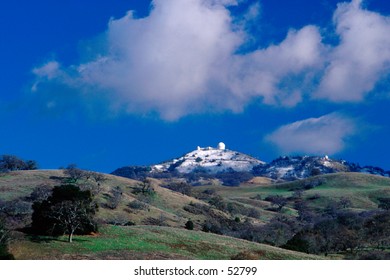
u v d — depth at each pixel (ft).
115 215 457.68
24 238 218.18
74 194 243.19
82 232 237.66
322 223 449.06
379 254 322.96
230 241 266.77
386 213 461.37
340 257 339.57
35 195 444.96
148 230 264.93
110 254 200.34
